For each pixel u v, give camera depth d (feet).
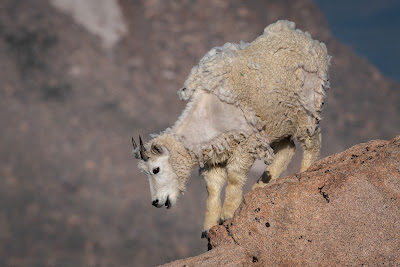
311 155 81.41
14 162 522.06
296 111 75.92
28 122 571.28
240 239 58.85
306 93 76.54
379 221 54.95
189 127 73.20
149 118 609.83
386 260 53.11
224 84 71.82
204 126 73.20
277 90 72.90
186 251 410.52
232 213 73.87
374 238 54.34
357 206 56.03
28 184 507.30
